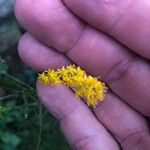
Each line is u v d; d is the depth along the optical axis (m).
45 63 0.09
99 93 0.08
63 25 0.08
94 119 0.09
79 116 0.09
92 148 0.09
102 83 0.08
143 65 0.09
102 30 0.08
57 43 0.08
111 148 0.09
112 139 0.09
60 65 0.09
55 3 0.08
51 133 0.12
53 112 0.09
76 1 0.08
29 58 0.09
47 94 0.09
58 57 0.09
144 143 0.09
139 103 0.09
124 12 0.08
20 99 0.10
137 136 0.09
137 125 0.09
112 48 0.09
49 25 0.08
